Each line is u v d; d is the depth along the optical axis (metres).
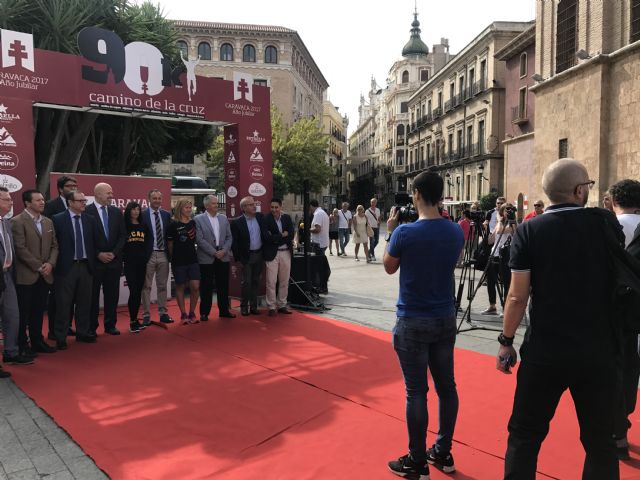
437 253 2.95
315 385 4.57
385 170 69.56
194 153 16.73
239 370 5.01
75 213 5.98
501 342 2.48
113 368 5.11
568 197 2.38
